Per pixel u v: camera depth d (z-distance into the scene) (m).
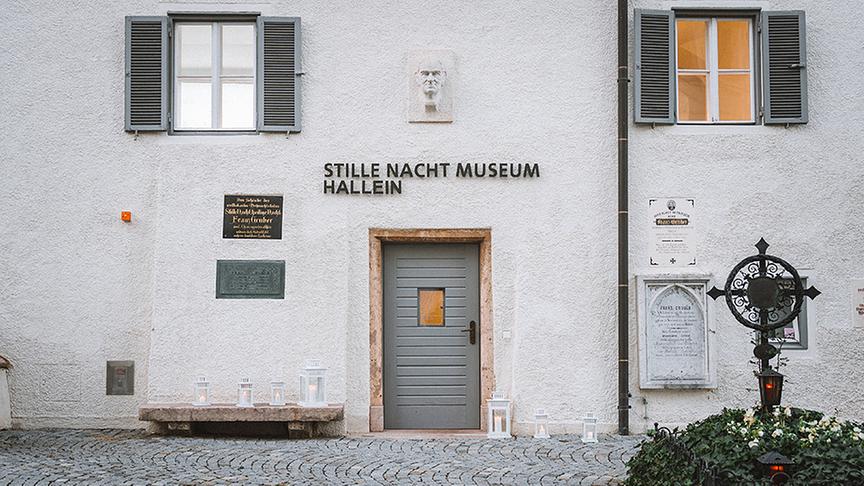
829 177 11.01
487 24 11.04
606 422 10.79
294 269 10.80
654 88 11.02
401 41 11.02
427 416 11.11
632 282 10.90
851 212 10.99
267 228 10.84
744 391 10.80
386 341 11.12
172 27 11.12
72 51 11.03
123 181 10.95
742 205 10.98
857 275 10.95
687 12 11.19
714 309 10.82
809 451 6.22
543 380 10.80
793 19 11.06
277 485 7.95
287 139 10.94
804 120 10.98
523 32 11.04
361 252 10.88
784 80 11.05
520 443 10.07
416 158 10.94
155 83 10.95
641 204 10.97
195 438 10.31
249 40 11.15
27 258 10.90
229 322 10.73
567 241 10.89
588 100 11.00
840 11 11.14
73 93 11.00
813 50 11.15
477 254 11.16
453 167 10.94
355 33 11.03
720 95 11.21
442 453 9.46
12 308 10.88
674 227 10.96
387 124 10.96
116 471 8.44
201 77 11.12
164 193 10.84
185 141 10.91
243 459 9.07
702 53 11.21
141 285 10.93
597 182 10.94
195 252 10.79
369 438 10.44
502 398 10.49
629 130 11.02
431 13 11.04
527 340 10.82
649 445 7.41
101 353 10.90
